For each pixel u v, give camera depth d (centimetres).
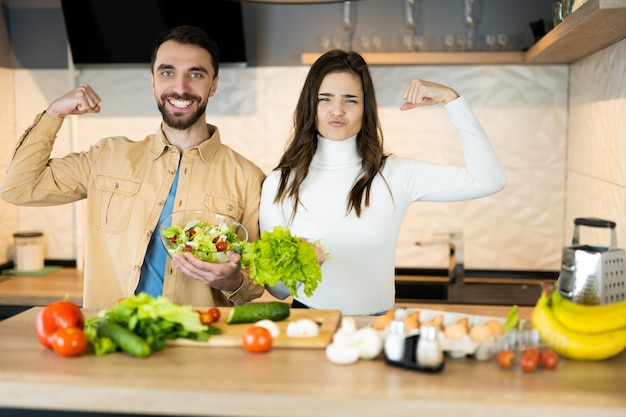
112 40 339
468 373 145
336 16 349
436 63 329
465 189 202
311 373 144
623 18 211
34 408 145
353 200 202
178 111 216
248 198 226
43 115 219
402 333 151
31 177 220
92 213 221
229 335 165
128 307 159
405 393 133
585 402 129
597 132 291
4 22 360
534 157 348
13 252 370
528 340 149
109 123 364
